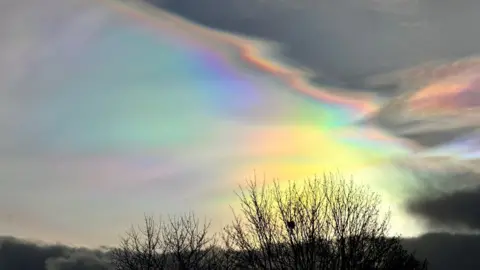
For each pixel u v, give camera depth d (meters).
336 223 27.34
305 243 26.81
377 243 28.06
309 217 27.39
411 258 31.88
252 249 28.02
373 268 27.39
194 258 36.50
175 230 37.91
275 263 27.12
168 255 37.31
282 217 27.89
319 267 26.47
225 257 31.59
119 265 38.62
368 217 28.50
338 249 26.86
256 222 28.16
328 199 28.05
